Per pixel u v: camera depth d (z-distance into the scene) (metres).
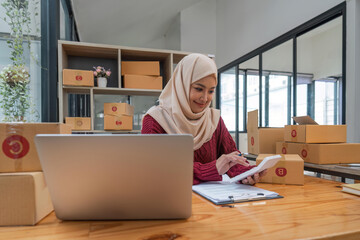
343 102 2.40
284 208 0.62
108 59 2.83
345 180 1.84
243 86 4.31
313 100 2.88
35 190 0.52
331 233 0.46
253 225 0.51
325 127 1.33
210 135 1.18
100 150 0.45
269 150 1.60
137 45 6.11
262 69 3.75
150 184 0.49
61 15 2.77
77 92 2.66
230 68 4.66
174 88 1.11
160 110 1.13
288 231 0.47
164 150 0.46
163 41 6.20
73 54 2.67
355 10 2.29
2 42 1.36
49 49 2.24
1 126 0.54
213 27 5.11
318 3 2.71
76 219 0.53
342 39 2.42
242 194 0.73
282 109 3.37
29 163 0.56
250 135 1.72
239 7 4.29
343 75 2.41
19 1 1.45
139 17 4.61
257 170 0.81
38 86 1.89
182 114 1.07
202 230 0.48
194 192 0.81
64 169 0.47
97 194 0.50
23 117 1.33
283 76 3.33
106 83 2.61
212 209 0.62
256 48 3.85
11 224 0.51
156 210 0.52
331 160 1.26
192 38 4.97
